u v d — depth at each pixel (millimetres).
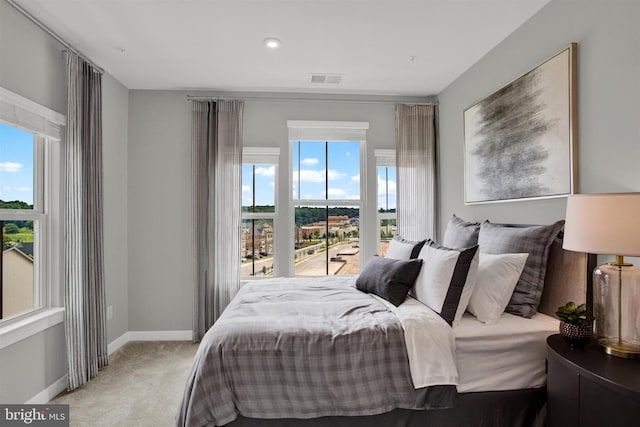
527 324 1918
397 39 2631
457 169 3377
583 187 1943
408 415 1753
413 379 1687
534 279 2041
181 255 3646
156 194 3627
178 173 3646
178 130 3650
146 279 3619
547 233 2049
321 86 3572
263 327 1814
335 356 1709
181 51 2805
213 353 1697
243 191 3807
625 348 1463
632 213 1384
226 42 2662
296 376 1684
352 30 2498
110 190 3264
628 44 1688
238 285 3570
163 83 3467
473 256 2008
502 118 2623
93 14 2279
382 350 1745
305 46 2730
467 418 1780
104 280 3029
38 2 2143
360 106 3844
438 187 3762
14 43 2133
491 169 2768
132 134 3604
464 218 3248
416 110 3764
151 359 3090
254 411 1646
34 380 2270
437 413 1767
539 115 2238
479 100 2924
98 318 2869
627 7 1690
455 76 3336
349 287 2713
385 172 3900
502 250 2225
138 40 2627
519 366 1817
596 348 1576
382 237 3920
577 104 1974
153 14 2287
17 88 2154
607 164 1801
